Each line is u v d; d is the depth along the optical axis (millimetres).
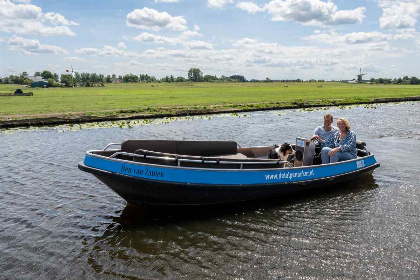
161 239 7270
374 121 26516
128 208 8898
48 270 6137
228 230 7691
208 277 5938
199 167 8625
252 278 5918
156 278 5902
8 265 6273
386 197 9672
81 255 6633
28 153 14961
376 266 6266
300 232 7574
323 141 10930
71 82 147250
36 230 7633
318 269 6184
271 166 9523
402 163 13289
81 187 10375
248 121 26875
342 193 10039
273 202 9344
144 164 7980
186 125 24453
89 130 22141
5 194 9758
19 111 31703
